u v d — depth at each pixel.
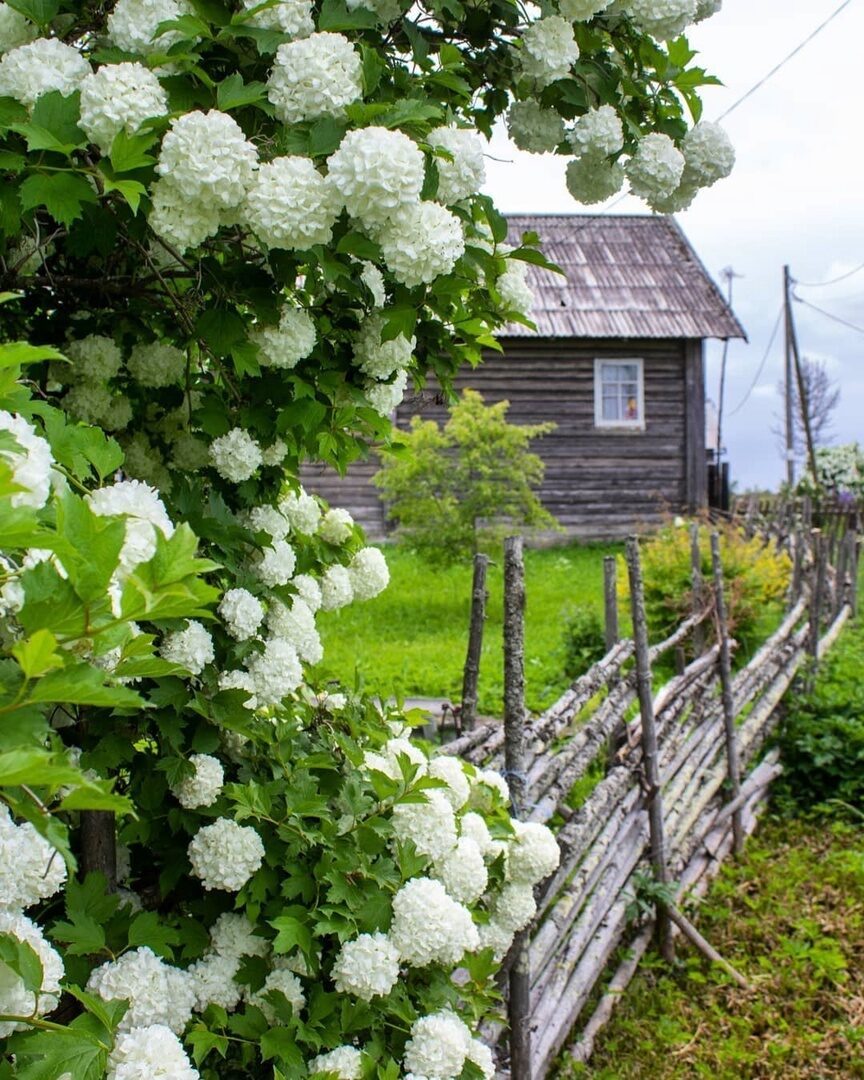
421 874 1.92
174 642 1.58
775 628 7.94
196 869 1.69
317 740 2.13
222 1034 1.69
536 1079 2.88
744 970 3.77
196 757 1.69
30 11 1.56
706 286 15.08
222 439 1.86
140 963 1.49
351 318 1.93
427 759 2.30
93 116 1.41
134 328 2.11
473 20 1.99
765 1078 3.17
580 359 14.65
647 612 7.81
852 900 4.22
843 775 5.27
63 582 0.87
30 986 1.13
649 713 3.89
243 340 1.76
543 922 3.26
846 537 10.11
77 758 1.59
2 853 1.09
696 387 14.69
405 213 1.48
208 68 1.65
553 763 3.21
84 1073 1.23
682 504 14.75
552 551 14.23
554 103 2.08
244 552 1.91
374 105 1.49
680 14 1.97
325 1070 1.56
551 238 15.85
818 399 35.69
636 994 3.59
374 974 1.69
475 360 2.26
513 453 10.63
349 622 9.11
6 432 0.96
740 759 5.07
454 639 8.43
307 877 1.77
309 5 1.61
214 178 1.43
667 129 2.18
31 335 2.10
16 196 1.48
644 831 3.95
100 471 1.34
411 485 10.45
